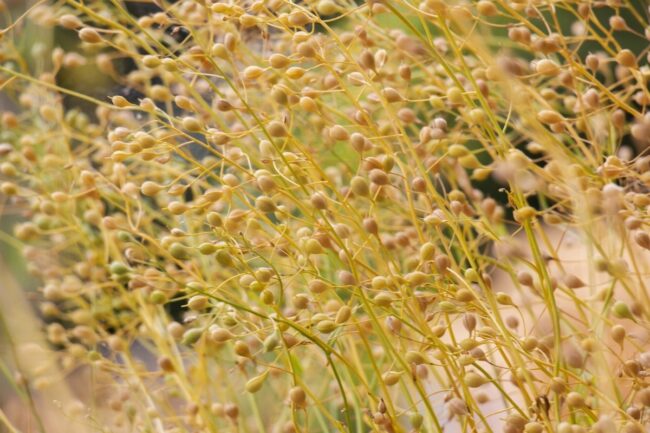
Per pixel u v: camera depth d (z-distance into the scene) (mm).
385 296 560
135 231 625
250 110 573
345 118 624
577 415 592
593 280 608
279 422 668
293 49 633
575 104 630
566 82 587
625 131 651
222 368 667
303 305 569
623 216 554
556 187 585
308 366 698
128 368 686
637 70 590
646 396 537
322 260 705
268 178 573
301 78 626
